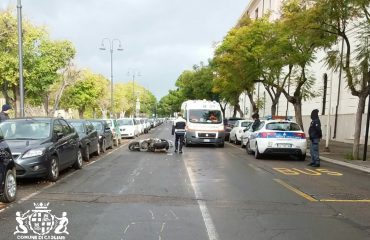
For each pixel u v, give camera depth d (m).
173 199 8.26
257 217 6.88
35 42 30.33
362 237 5.84
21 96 17.84
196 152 19.94
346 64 15.58
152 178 11.08
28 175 9.66
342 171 13.13
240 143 26.02
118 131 25.59
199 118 23.81
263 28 23.80
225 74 29.11
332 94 29.41
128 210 7.27
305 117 35.19
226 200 8.23
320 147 22.41
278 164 14.90
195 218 6.75
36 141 10.30
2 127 11.05
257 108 32.12
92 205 7.66
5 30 26.83
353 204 8.02
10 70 27.47
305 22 15.70
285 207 7.67
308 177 11.66
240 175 11.88
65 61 33.16
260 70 23.91
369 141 23.97
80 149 13.28
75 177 11.27
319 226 6.39
